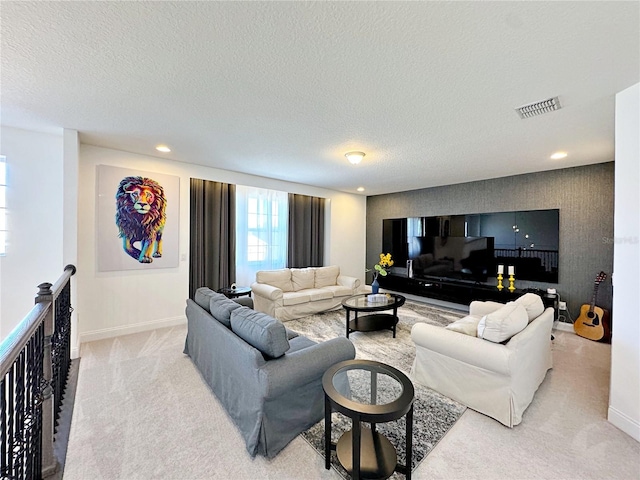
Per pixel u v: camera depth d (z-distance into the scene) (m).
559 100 2.04
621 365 1.88
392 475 1.51
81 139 3.03
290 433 1.73
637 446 1.72
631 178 1.86
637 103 1.82
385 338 3.54
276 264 5.36
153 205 3.67
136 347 3.12
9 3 1.20
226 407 2.01
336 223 6.07
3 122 2.62
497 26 1.32
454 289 4.71
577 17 1.26
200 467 1.54
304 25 1.33
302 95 2.01
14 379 1.13
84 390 2.26
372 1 1.19
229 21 1.31
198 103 2.15
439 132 2.66
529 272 4.22
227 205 4.61
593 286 3.70
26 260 2.96
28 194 2.95
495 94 1.97
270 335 1.70
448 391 2.22
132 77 1.80
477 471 1.53
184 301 3.97
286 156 3.52
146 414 1.97
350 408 1.33
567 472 1.53
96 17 1.29
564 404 2.14
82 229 3.22
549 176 4.07
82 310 3.25
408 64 1.63
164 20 1.31
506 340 2.07
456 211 5.11
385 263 4.60
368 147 3.12
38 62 1.64
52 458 1.49
